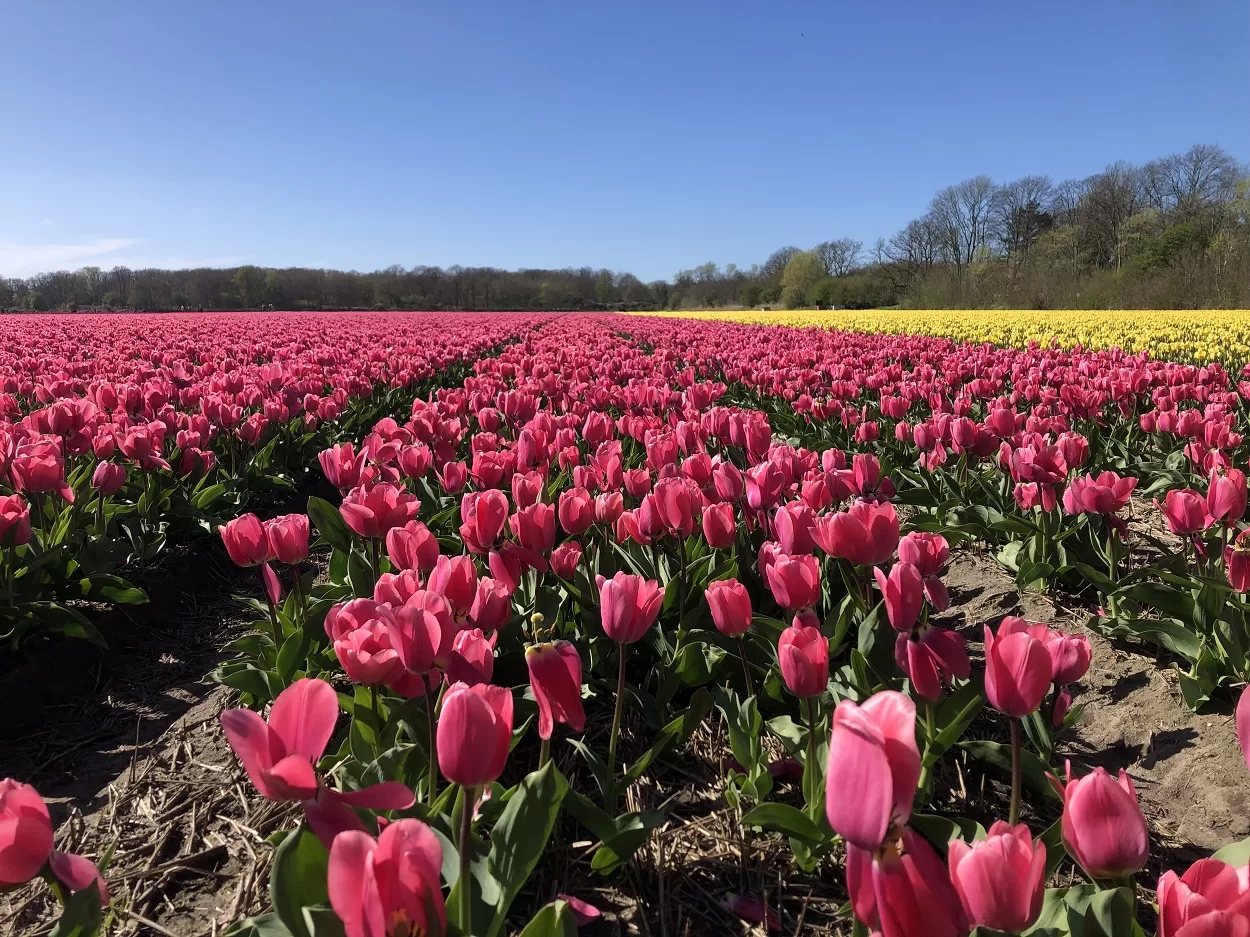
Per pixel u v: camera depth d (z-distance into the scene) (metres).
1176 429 5.92
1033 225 77.38
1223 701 3.31
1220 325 22.83
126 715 3.96
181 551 5.68
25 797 1.58
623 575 2.38
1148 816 2.88
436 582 2.35
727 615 2.45
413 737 2.57
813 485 3.43
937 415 5.72
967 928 1.31
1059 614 4.32
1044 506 4.41
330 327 31.56
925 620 2.95
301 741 1.52
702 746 3.20
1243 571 3.09
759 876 2.51
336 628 2.22
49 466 4.18
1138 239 56.34
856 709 1.27
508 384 10.88
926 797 2.62
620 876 2.52
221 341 19.84
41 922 2.55
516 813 1.94
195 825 2.95
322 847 1.69
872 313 46.72
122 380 9.95
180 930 2.44
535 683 1.97
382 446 4.58
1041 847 1.27
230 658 4.59
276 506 7.36
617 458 4.19
